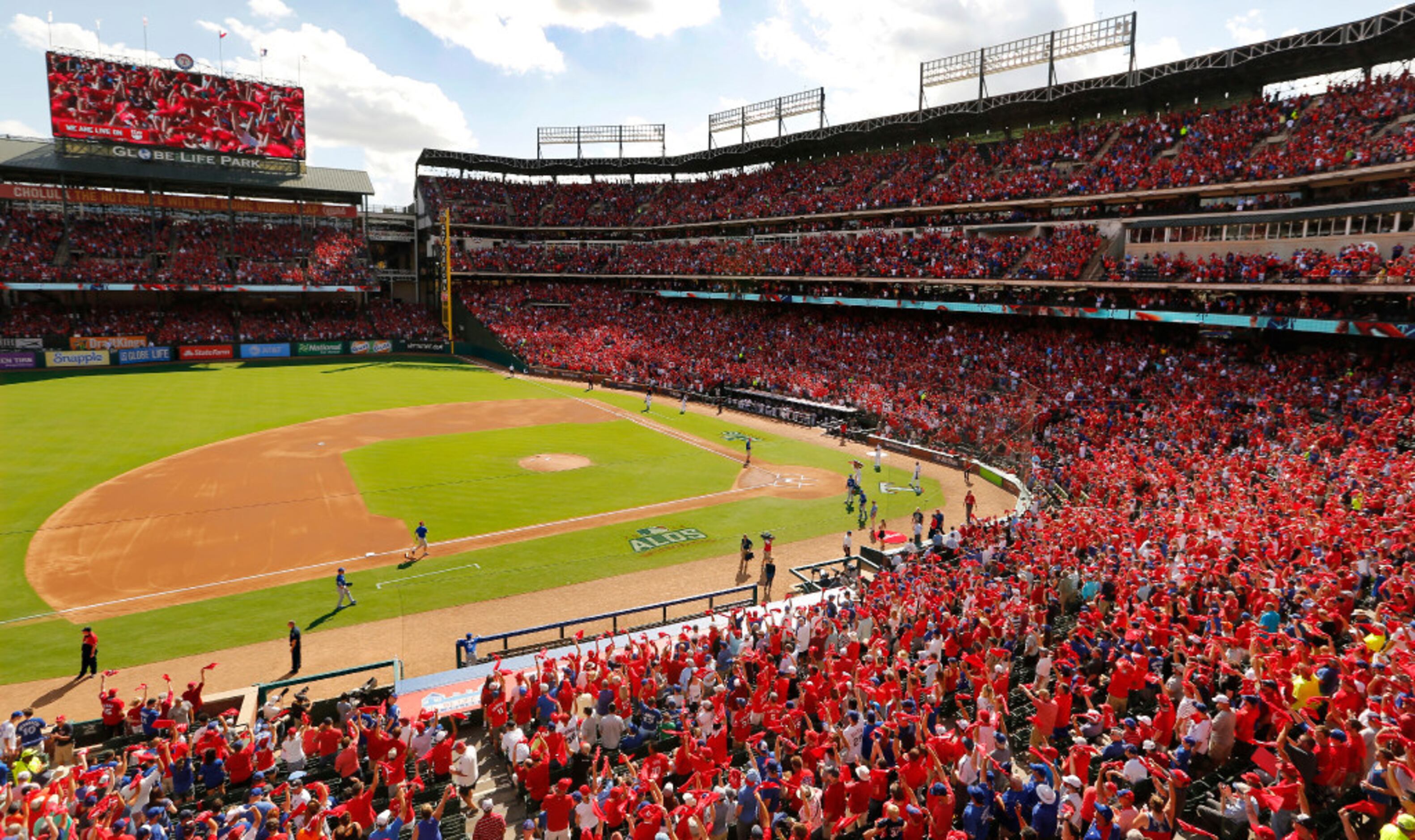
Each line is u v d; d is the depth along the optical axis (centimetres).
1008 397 4906
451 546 3117
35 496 3559
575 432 5259
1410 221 4016
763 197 8312
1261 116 5072
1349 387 3969
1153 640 1606
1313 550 2009
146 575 2778
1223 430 3769
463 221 9644
